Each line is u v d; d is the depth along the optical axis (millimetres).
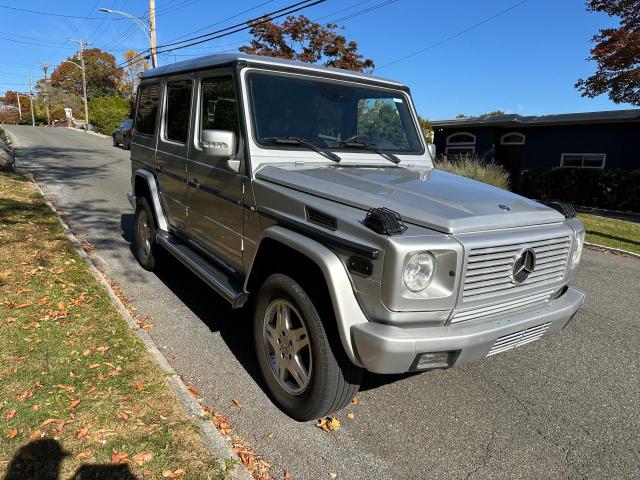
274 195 3240
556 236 3008
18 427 2756
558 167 17922
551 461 2924
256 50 22062
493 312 2828
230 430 2990
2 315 4121
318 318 2840
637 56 12688
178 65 4863
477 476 2770
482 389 3707
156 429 2830
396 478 2715
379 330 2521
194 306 4926
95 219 8484
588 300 5965
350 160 3816
